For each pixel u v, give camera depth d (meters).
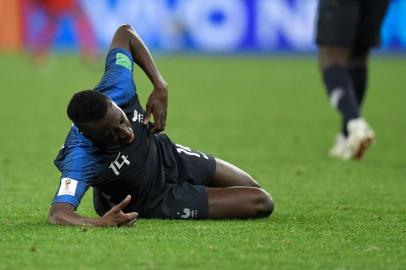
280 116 48.34
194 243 16.34
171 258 15.16
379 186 25.72
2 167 29.12
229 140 37.62
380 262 15.14
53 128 41.53
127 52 19.09
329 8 31.22
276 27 91.44
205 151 33.91
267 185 25.78
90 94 16.69
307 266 14.80
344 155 32.62
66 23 98.00
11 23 91.12
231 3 91.19
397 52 89.75
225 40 92.44
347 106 30.75
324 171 28.88
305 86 67.19
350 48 31.53
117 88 18.19
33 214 20.02
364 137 30.09
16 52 91.50
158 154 19.03
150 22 90.69
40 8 78.62
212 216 18.88
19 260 14.98
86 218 17.50
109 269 14.41
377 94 61.31
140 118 18.38
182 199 18.84
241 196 18.97
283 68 82.00
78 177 17.55
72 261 14.89
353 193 24.28
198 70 79.62
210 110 50.97
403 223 19.22
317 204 22.22
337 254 15.69
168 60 88.81
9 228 17.72
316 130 41.94
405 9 89.00
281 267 14.70
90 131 16.80
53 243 16.12
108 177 17.91
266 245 16.31
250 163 30.75
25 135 38.72
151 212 18.86
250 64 85.44
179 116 47.59
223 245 16.23
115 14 88.12
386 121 46.25
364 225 18.84
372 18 31.70
